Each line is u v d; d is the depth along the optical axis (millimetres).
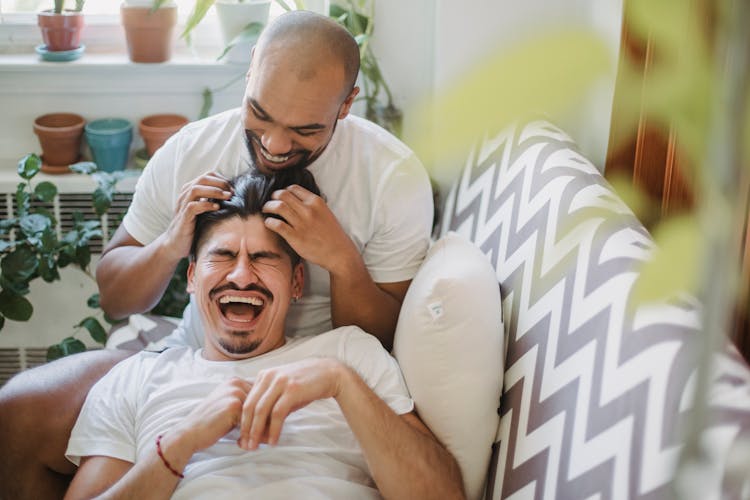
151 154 2361
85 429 1497
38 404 1584
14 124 2420
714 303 463
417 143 456
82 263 2242
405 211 1688
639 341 1202
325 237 1566
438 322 1491
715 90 407
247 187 1588
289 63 1469
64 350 2250
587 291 1371
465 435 1488
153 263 1651
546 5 2145
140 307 1744
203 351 1631
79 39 2406
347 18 2314
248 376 1543
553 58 400
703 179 427
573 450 1250
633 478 1099
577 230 1449
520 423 1430
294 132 1522
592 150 2049
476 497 1522
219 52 2479
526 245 1626
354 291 1626
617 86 1420
